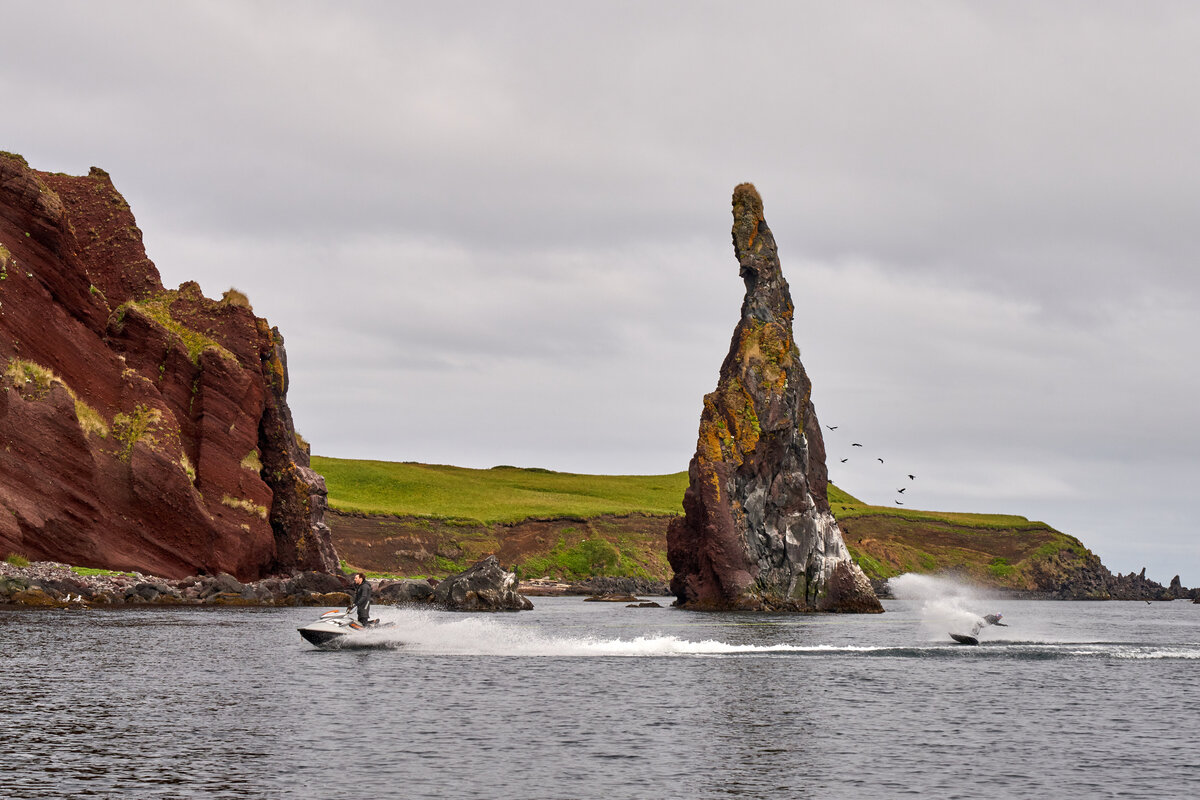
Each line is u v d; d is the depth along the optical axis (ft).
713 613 335.88
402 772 82.58
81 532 294.25
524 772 83.46
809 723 106.63
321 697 117.50
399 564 597.52
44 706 107.55
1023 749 94.68
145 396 322.75
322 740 93.76
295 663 148.77
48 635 178.19
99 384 315.17
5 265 289.94
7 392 283.59
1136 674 152.66
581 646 178.91
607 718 107.45
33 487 286.05
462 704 114.32
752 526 368.89
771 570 367.04
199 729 97.60
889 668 156.35
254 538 339.98
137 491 310.45
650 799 76.38
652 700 120.06
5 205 296.92
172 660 148.46
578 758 88.69
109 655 151.84
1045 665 164.14
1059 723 108.17
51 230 303.68
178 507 316.60
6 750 86.89
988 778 83.56
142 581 292.40
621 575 621.72
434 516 642.22
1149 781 82.89
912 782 82.07
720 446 372.58
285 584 341.82
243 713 106.32
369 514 623.36
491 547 634.02
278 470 368.48
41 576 267.39
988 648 193.26
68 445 294.46
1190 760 90.63
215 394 339.57
